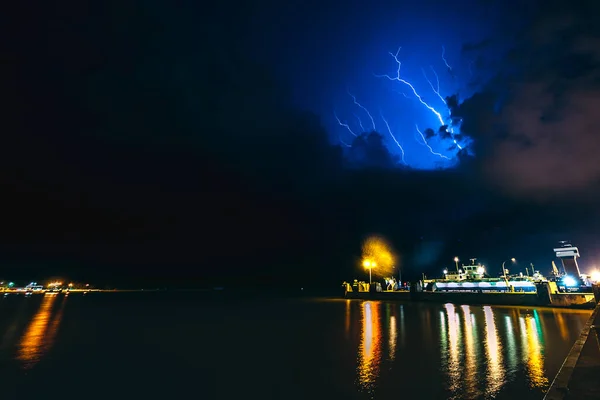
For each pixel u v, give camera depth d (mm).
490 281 66125
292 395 14586
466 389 14477
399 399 13711
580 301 47656
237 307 65125
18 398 14844
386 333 28766
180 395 14945
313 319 40875
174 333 31312
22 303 86500
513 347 21781
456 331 28734
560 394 6043
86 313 53906
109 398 14789
